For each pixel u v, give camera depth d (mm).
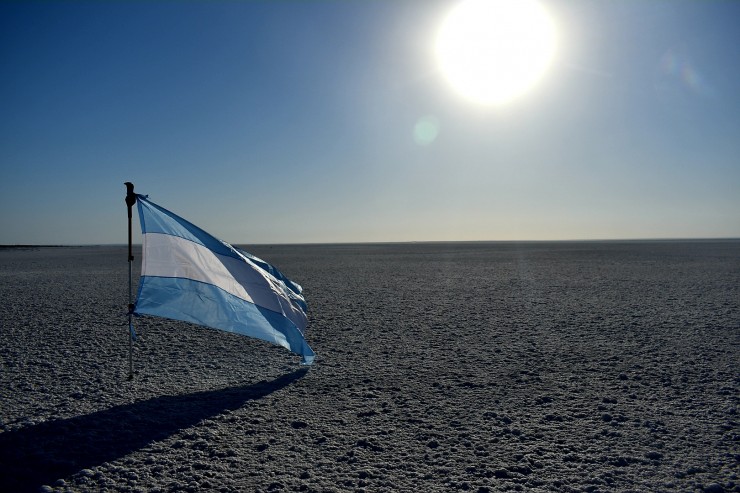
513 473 5184
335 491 4832
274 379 8797
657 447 5801
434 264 46000
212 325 7992
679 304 18094
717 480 5004
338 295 21781
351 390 8125
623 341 11836
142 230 7980
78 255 72625
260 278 8453
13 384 8273
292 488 4887
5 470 5191
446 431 6359
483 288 24359
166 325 14062
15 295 21484
